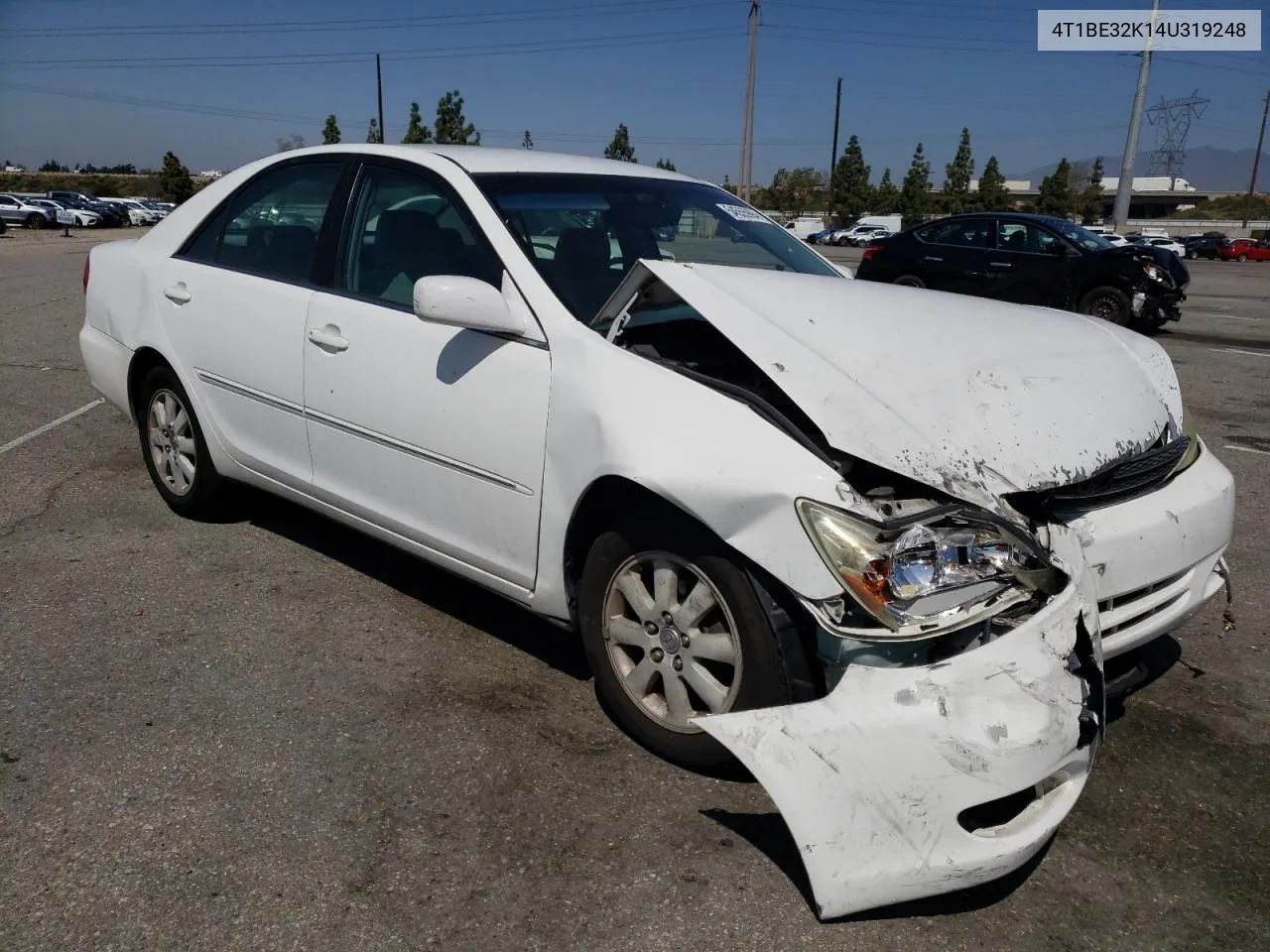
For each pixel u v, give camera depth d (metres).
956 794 2.14
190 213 4.36
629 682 2.87
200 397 4.18
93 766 2.73
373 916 2.23
